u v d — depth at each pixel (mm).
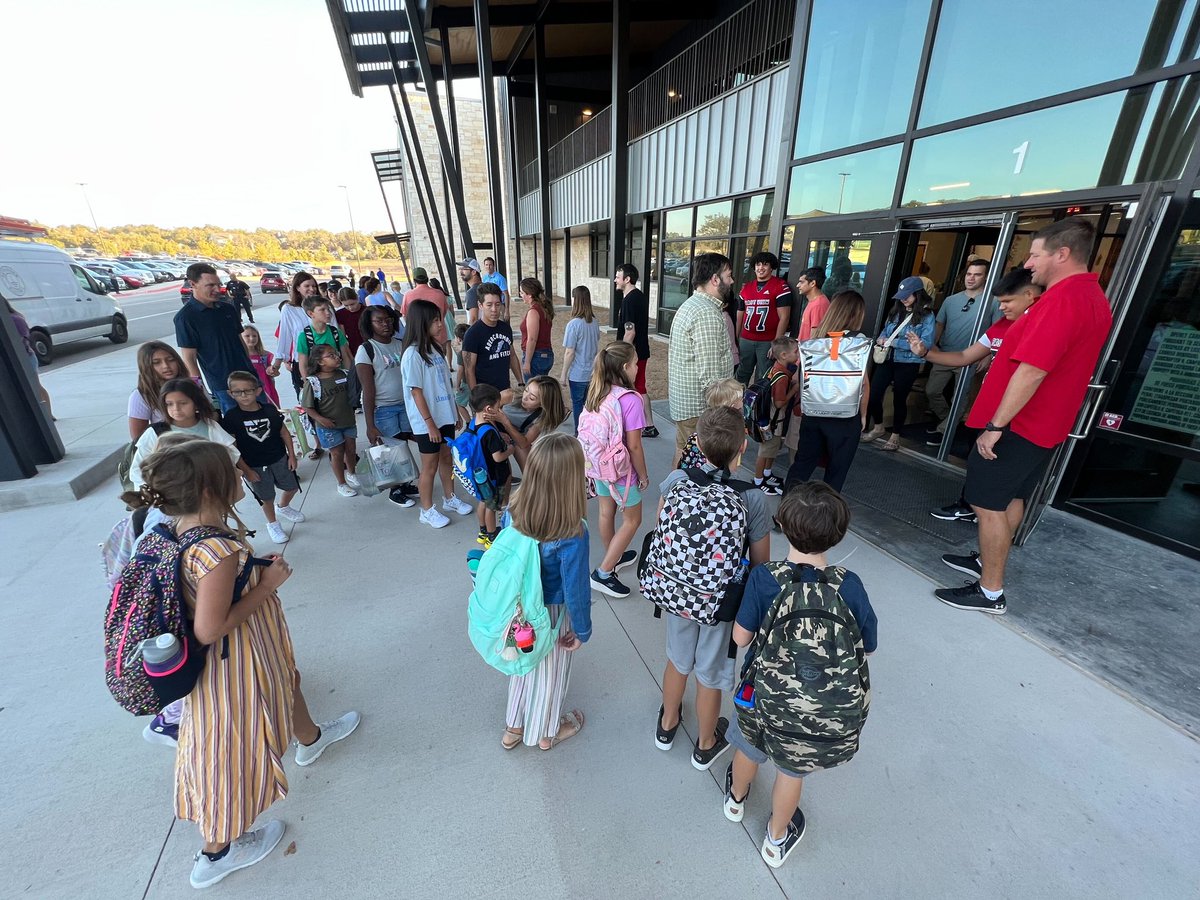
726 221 9477
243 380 3410
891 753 2127
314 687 2500
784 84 7414
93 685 2502
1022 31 3715
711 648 1846
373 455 4023
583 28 14289
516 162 23938
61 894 1669
